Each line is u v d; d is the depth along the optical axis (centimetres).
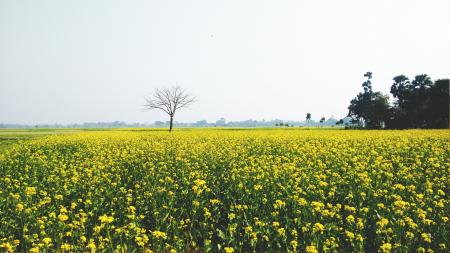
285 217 986
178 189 1349
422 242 905
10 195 1226
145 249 913
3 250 857
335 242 902
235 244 904
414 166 1675
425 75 7850
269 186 1291
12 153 2530
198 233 978
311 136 3547
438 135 3384
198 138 3538
